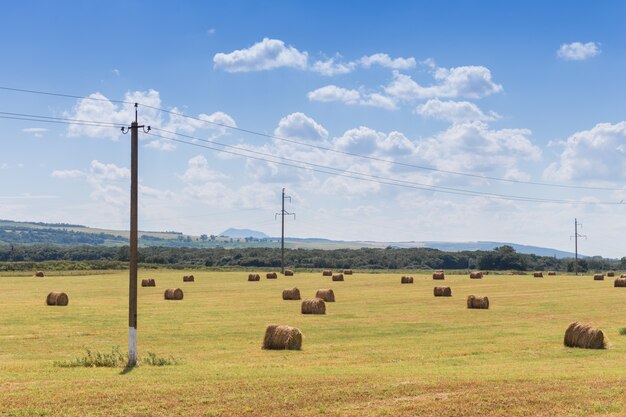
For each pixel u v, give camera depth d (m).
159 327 43.09
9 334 39.75
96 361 27.50
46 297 65.94
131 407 18.64
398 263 177.25
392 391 20.84
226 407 18.73
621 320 48.41
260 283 95.38
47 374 24.34
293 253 183.75
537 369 26.16
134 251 28.36
